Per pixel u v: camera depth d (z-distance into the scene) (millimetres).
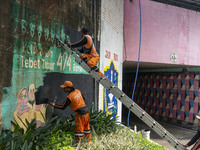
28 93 3986
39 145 3535
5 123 3361
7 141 3006
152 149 5734
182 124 15594
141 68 17297
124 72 20453
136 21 11406
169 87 16625
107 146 4707
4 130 3320
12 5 3500
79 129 4434
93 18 7191
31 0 4027
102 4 7883
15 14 3580
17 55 3648
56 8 4941
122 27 10758
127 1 11203
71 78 5789
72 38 5812
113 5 9227
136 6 11438
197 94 14727
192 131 14469
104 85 4582
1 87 3264
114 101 9594
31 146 3266
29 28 3984
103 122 6234
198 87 14664
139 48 10586
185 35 12773
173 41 12398
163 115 16969
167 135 4180
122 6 10625
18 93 3686
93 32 7168
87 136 4664
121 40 10688
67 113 5684
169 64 12945
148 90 18281
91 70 4707
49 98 4738
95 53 4887
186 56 12859
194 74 14922
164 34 12148
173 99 16312
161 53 12078
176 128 15258
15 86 3605
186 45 12828
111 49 9070
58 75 5125
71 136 4520
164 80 17016
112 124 6441
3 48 3293
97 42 7434
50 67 4754
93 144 4543
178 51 12562
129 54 11234
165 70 16719
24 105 3867
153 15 11836
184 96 15562
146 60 11656
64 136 4270
